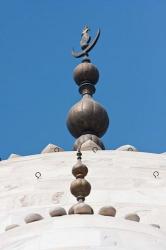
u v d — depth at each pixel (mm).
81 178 20172
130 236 17141
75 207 18922
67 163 29094
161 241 17344
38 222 18016
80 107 36188
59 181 28016
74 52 38969
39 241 16953
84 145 33594
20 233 17719
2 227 25641
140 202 26531
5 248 17234
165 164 29203
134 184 27703
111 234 17047
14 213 26391
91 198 26562
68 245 16656
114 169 28500
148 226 18031
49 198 27047
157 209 26125
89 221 17625
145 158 29359
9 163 29906
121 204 26328
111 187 27391
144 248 16797
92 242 16734
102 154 29312
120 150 31094
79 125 36062
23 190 27844
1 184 28609
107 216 18109
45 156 29703
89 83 37531
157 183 27984
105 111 36531
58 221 17703
